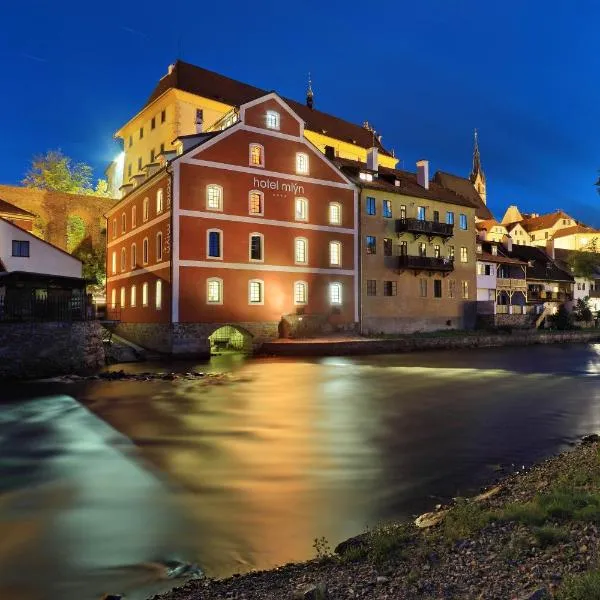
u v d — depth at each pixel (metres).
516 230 109.94
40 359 27.94
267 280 43.00
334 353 40.56
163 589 6.36
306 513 8.87
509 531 6.70
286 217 44.41
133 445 13.70
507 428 15.76
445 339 47.09
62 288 33.59
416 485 10.37
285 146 44.66
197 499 9.60
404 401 20.69
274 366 33.28
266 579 6.23
